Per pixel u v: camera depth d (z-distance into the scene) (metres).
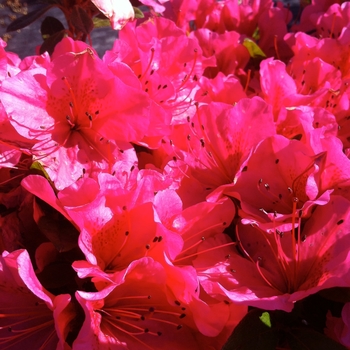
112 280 0.15
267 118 0.20
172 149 0.20
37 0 0.30
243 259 0.18
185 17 0.32
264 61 0.23
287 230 0.17
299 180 0.19
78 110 0.19
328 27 0.30
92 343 0.15
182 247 0.17
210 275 0.17
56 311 0.14
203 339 0.17
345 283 0.16
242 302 0.16
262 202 0.19
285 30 0.31
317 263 0.17
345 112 0.24
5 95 0.17
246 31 0.33
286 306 0.16
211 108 0.20
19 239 0.19
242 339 0.16
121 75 0.19
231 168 0.21
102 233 0.16
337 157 0.18
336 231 0.17
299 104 0.23
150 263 0.15
